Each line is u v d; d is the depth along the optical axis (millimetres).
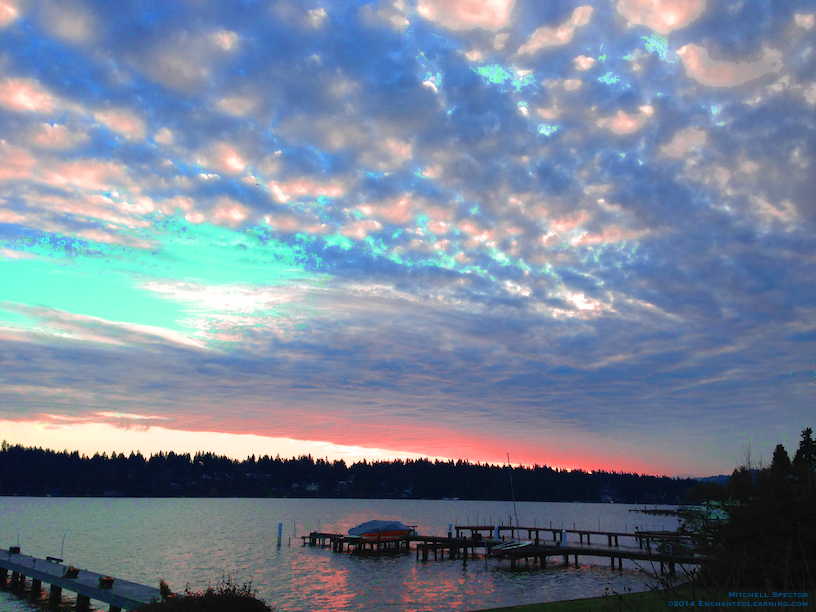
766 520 23141
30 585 41688
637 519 162500
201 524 119000
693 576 12469
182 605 17594
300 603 38562
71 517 135875
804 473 25188
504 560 62156
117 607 29594
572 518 164875
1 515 138750
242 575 50781
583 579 48312
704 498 27328
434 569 55531
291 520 137750
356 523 130625
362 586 45594
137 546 74312
